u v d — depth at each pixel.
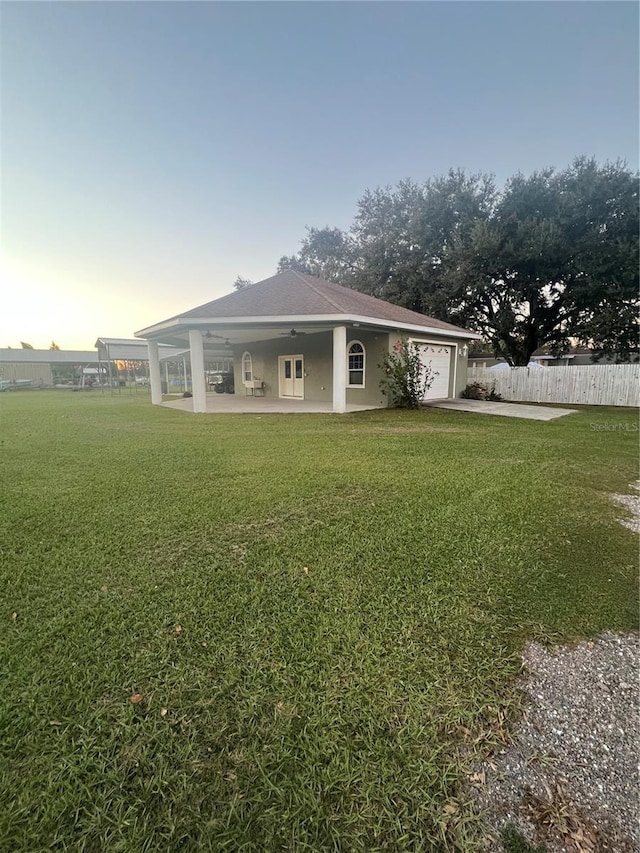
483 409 11.66
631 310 16.05
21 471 5.01
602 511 3.60
